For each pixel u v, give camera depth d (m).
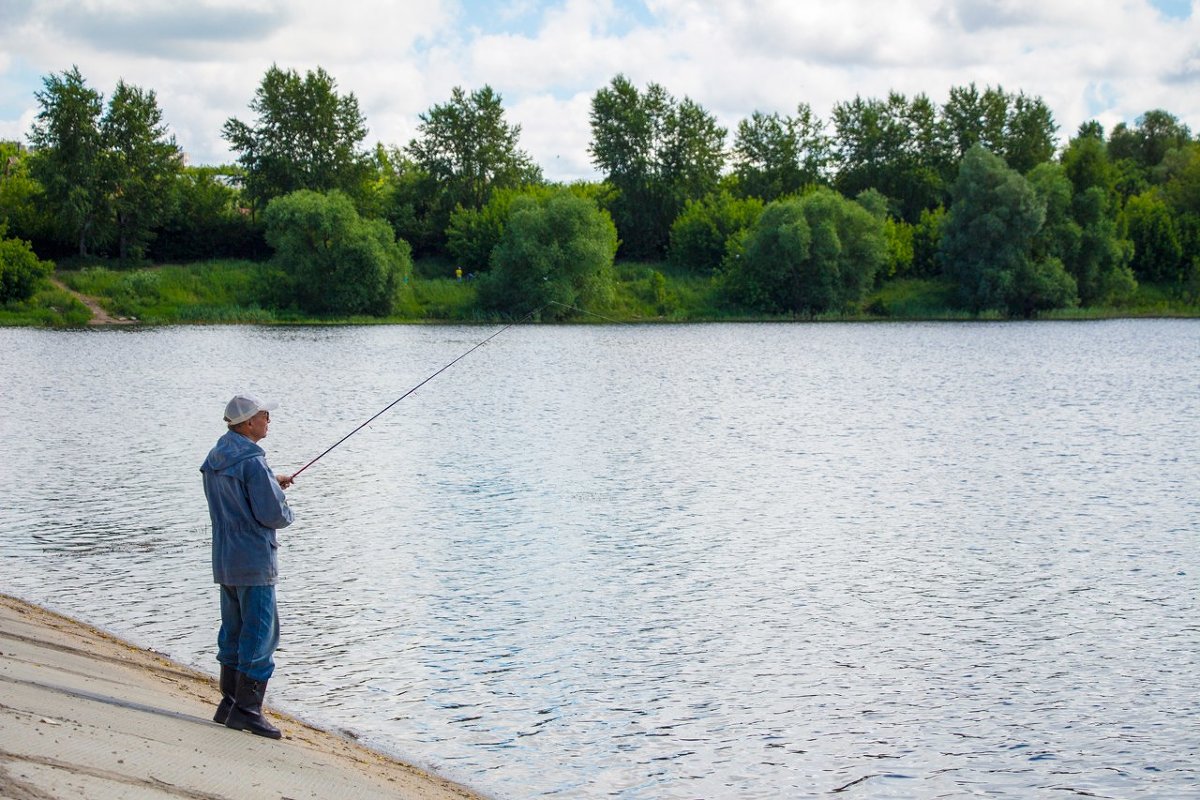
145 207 80.81
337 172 89.19
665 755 9.75
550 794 8.92
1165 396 38.06
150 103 81.31
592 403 36.44
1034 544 17.48
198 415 31.39
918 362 51.66
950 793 9.15
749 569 15.90
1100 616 13.84
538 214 76.25
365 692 10.96
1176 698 11.22
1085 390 40.00
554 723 10.36
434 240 92.50
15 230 79.00
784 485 22.27
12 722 7.15
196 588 14.09
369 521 18.70
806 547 17.22
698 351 58.56
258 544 7.95
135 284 74.62
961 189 81.88
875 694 11.26
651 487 21.94
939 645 12.74
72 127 77.50
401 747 9.65
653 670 11.81
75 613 12.92
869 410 34.69
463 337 65.44
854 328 74.62
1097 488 22.00
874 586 15.10
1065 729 10.45
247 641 8.08
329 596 14.27
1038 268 81.06
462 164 94.88
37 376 42.19
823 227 79.88
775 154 102.38
